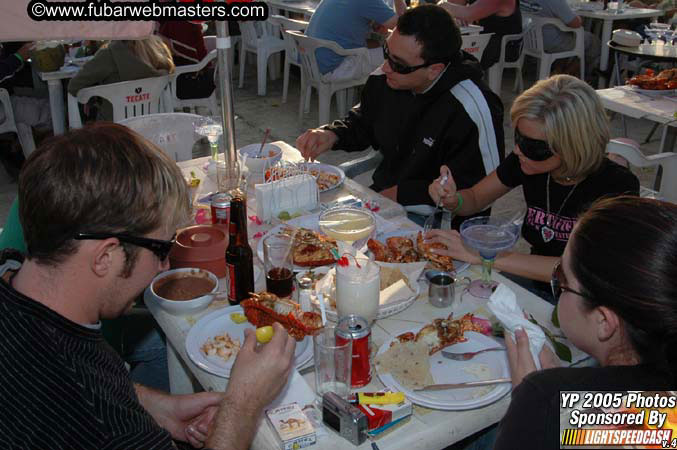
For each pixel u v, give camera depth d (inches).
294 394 48.9
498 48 215.3
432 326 54.6
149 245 38.7
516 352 46.6
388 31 189.3
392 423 45.5
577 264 35.5
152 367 77.1
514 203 155.3
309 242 66.9
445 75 93.8
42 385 35.0
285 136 199.2
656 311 31.8
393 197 95.3
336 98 224.4
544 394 35.6
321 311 54.8
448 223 84.0
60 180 35.5
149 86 148.0
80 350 37.2
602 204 36.3
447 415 47.0
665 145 146.2
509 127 206.7
